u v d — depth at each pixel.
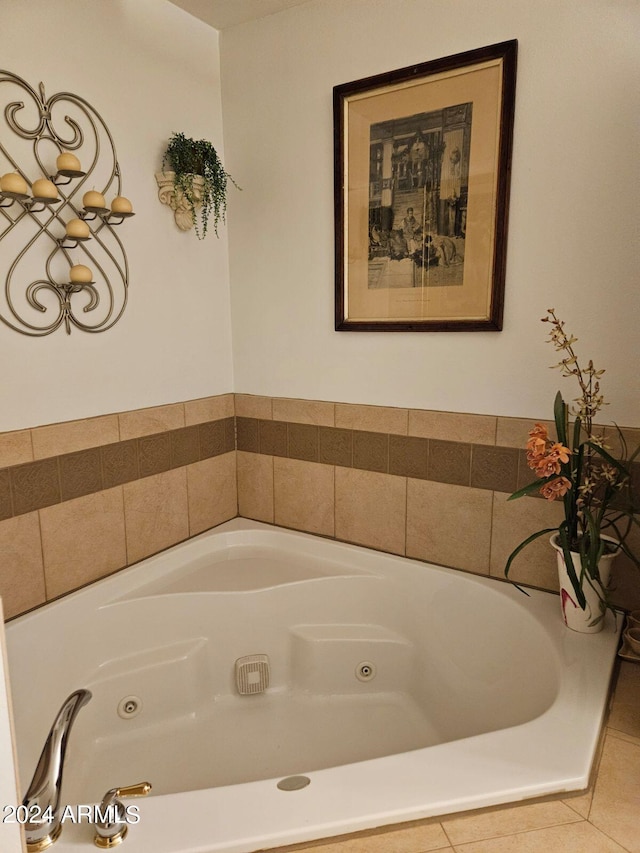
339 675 2.10
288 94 2.21
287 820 1.09
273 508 2.55
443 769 1.22
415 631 2.10
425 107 1.92
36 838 1.04
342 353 2.25
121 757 1.80
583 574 1.57
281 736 1.90
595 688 1.45
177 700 1.97
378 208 2.06
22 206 1.68
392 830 1.10
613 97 1.63
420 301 2.04
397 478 2.18
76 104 1.83
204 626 2.05
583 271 1.74
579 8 1.64
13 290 1.71
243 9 2.17
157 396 2.23
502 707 1.73
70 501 1.92
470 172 1.87
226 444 2.57
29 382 1.79
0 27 1.61
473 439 2.00
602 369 1.75
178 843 1.05
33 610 1.82
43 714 1.72
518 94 1.76
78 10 1.81
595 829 1.09
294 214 2.28
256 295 2.44
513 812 1.13
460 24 1.83
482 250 1.89
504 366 1.92
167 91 2.14
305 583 2.13
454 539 2.09
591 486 1.61
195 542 2.35
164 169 2.16
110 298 2.00
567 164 1.72
